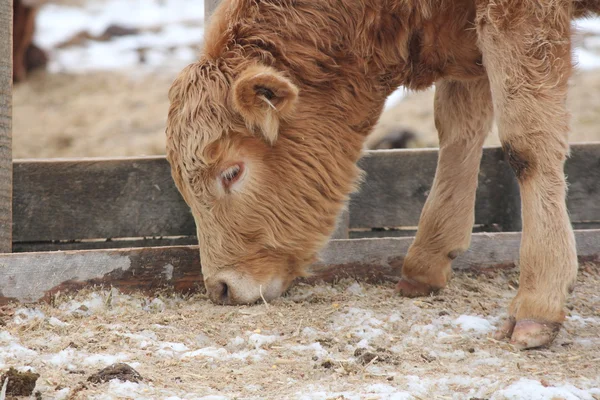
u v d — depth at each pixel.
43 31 30.44
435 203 7.68
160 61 27.09
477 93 7.44
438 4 6.68
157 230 9.02
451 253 7.71
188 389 5.38
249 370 5.79
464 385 5.44
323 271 8.02
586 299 7.62
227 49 6.77
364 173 7.80
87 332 6.41
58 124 20.66
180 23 31.64
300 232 6.96
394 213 9.65
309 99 6.80
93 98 23.11
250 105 6.14
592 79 21.08
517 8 6.13
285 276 7.14
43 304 7.21
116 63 27.00
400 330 6.70
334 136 6.93
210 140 6.53
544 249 6.23
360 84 6.93
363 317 6.89
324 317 6.95
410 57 6.99
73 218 8.89
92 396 5.13
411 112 20.03
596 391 5.29
